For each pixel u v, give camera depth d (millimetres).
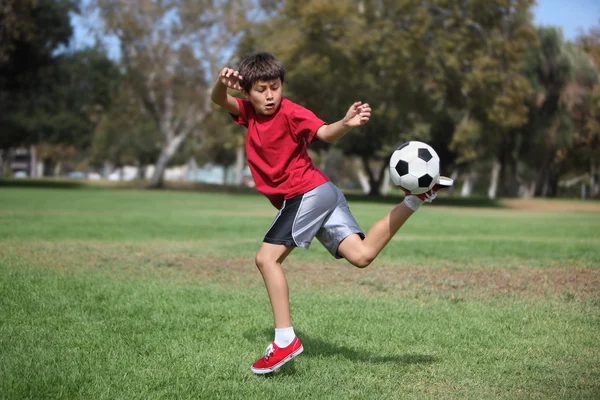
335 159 44531
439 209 25625
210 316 4652
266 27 31641
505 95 29938
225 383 3236
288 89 29688
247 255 7898
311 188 3475
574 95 36469
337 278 6422
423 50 28844
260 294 5559
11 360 3443
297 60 29016
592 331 4383
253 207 20531
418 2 28078
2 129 36375
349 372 3467
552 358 3742
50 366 3387
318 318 4676
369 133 34188
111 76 39844
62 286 5449
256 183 3643
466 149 32281
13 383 3111
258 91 3426
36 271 6137
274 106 3445
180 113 41062
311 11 27438
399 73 28703
